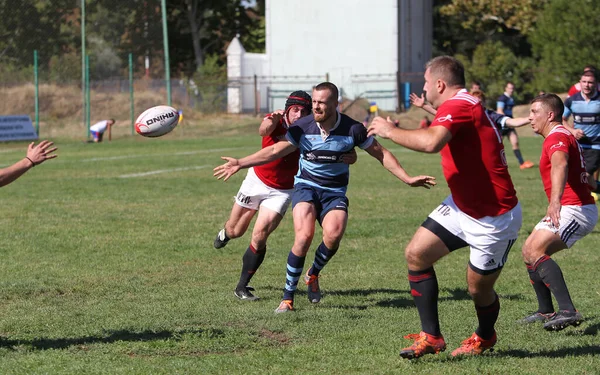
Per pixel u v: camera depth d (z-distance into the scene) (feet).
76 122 222.28
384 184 109.19
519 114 239.71
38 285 51.03
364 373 33.17
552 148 39.78
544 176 42.27
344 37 279.28
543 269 40.11
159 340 38.04
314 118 43.19
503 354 36.11
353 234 70.54
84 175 121.90
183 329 40.11
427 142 31.76
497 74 263.49
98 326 40.78
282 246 65.72
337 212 44.55
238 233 51.03
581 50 235.61
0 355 35.60
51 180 114.52
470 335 39.11
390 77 273.54
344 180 45.42
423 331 34.35
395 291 50.19
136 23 230.27
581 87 78.28
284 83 283.38
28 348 36.73
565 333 39.86
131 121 217.36
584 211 41.39
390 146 184.85
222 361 34.73
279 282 53.21
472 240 33.50
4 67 224.12
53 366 33.88
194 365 34.14
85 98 222.69
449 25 341.00
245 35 390.83
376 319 42.39
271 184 47.88
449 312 44.01
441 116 32.40
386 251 63.26
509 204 33.45
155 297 48.06
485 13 304.50
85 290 50.03
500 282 52.37
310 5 282.36
